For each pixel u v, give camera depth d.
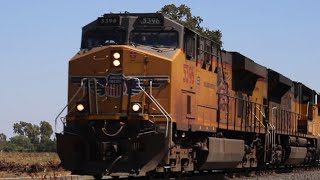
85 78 18.33
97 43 19.14
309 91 39.75
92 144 18.00
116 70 18.08
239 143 24.45
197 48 20.64
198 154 20.94
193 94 20.16
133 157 17.48
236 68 25.53
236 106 25.67
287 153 34.09
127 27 18.98
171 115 17.92
